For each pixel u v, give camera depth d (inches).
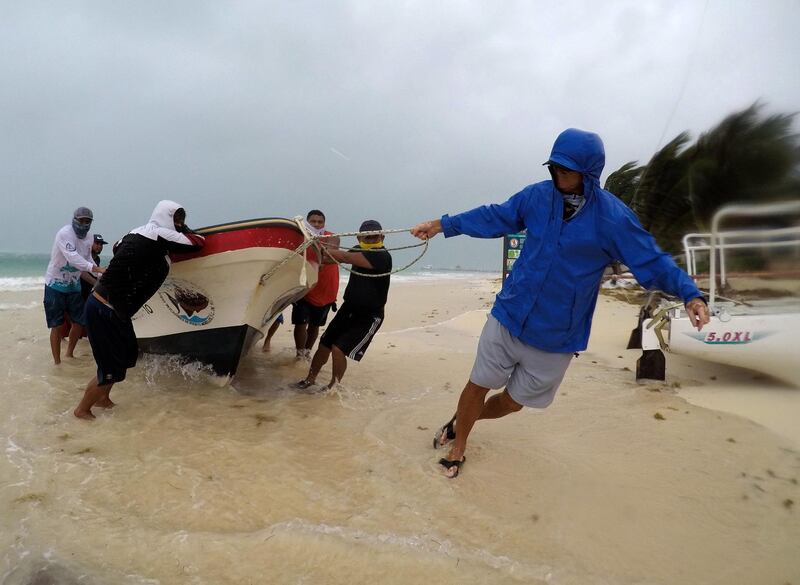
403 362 276.7
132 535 113.3
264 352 282.8
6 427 166.9
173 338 216.5
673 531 121.3
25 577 100.6
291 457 152.5
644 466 150.9
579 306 128.4
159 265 177.5
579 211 123.1
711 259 219.8
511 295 133.0
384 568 106.2
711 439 169.3
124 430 167.5
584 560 110.7
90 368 237.9
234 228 191.2
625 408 198.1
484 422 183.9
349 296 208.4
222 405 195.9
